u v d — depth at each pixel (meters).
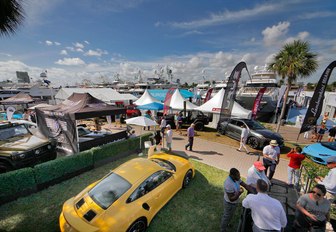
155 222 4.74
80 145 8.76
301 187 5.97
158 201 4.75
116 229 3.58
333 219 4.31
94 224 3.51
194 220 4.83
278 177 7.36
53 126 9.54
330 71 10.09
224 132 13.75
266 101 23.59
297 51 12.88
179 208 5.28
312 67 12.75
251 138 11.09
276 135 10.74
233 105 14.79
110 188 4.26
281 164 8.76
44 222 4.66
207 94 20.50
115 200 3.96
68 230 3.53
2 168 6.34
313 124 11.02
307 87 52.16
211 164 8.56
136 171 4.74
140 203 4.19
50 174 6.31
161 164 6.19
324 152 8.51
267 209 3.01
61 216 3.92
